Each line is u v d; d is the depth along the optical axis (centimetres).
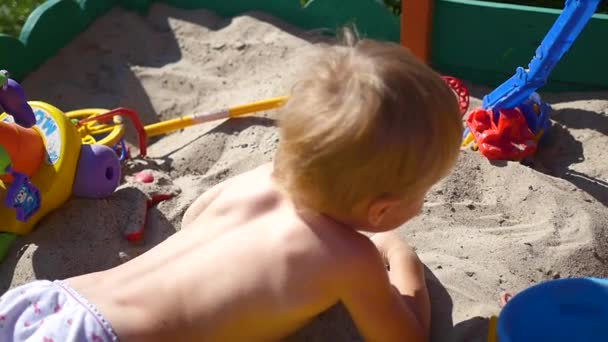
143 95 253
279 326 134
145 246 185
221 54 266
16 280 174
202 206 158
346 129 116
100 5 279
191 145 225
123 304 128
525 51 237
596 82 234
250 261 130
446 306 155
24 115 180
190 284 130
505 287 161
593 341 136
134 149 232
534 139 211
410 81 118
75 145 187
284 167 125
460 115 124
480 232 181
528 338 134
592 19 225
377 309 133
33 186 176
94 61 265
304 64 127
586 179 204
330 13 266
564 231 179
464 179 199
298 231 130
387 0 289
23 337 130
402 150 117
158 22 282
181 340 128
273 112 233
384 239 160
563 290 133
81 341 125
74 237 182
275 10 276
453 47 246
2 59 247
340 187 121
